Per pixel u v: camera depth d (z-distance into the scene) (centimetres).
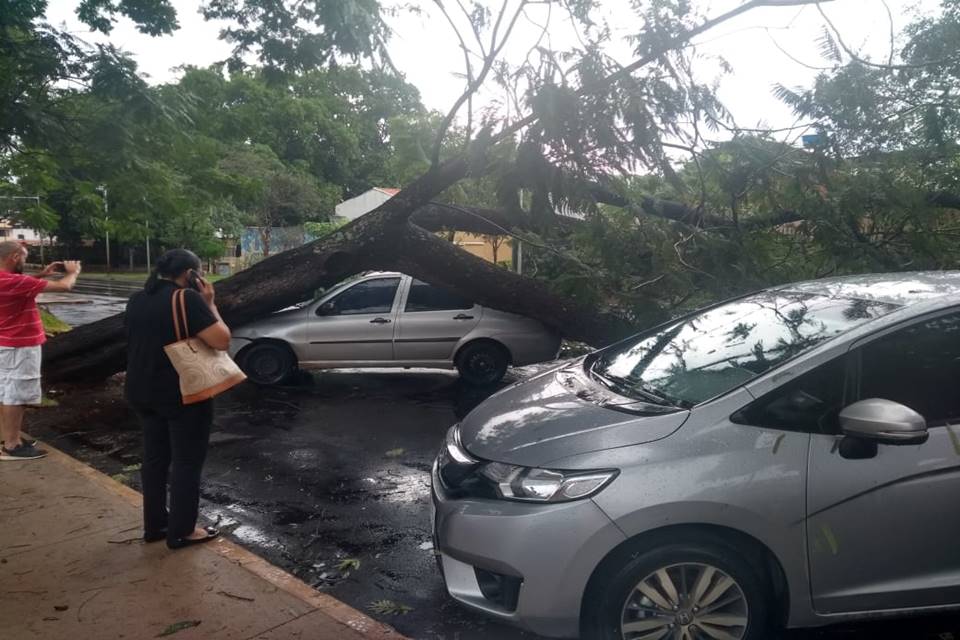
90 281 3797
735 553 302
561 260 729
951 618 366
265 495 543
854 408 294
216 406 820
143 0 897
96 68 813
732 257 678
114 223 1109
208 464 614
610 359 436
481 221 882
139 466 611
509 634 354
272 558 438
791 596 304
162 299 400
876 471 303
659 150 582
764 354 352
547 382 414
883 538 305
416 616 371
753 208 727
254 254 4103
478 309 939
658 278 674
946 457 307
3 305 570
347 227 858
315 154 4988
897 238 704
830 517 301
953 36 645
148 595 367
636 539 299
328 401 849
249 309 870
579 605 299
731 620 304
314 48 819
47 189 1112
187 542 423
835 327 347
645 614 301
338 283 985
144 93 835
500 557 304
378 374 1025
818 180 672
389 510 513
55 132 862
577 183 586
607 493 296
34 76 827
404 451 650
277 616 349
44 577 386
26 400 585
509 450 327
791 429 308
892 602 311
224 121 1021
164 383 404
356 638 331
